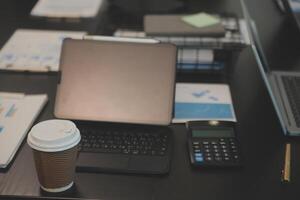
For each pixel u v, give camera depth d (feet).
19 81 3.94
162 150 3.05
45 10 5.33
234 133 3.20
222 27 4.28
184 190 2.80
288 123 3.36
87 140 3.10
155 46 3.36
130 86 3.34
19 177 2.87
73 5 5.42
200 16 4.48
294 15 4.91
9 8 5.48
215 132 3.20
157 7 5.18
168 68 3.34
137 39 3.43
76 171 2.89
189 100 3.68
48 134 2.53
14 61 4.23
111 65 3.38
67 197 2.72
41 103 3.58
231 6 5.49
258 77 4.04
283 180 2.90
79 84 3.36
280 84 3.84
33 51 4.41
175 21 4.33
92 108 3.32
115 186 2.81
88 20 5.06
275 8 5.45
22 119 3.38
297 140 3.29
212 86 3.91
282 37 4.75
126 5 5.23
